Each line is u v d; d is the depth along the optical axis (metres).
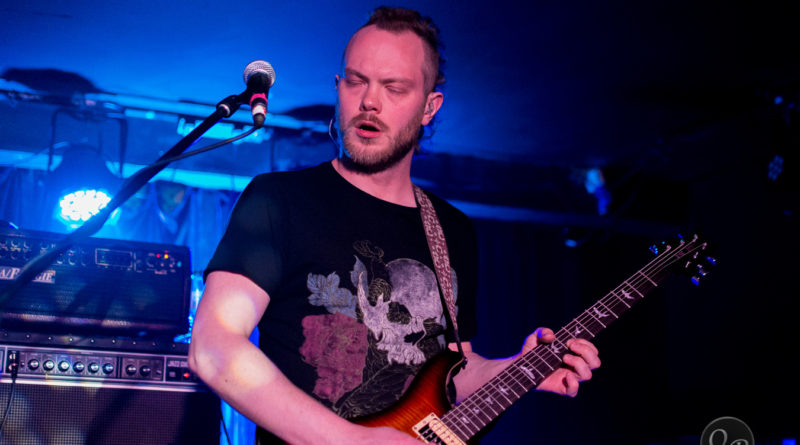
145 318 2.88
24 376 2.52
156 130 6.23
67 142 5.97
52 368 2.57
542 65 5.50
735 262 7.29
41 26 5.01
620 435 7.69
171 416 2.70
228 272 1.75
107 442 2.59
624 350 7.89
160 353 2.78
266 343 1.83
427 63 2.07
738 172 7.29
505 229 7.92
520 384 1.94
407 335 1.89
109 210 1.79
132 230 6.39
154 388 2.70
